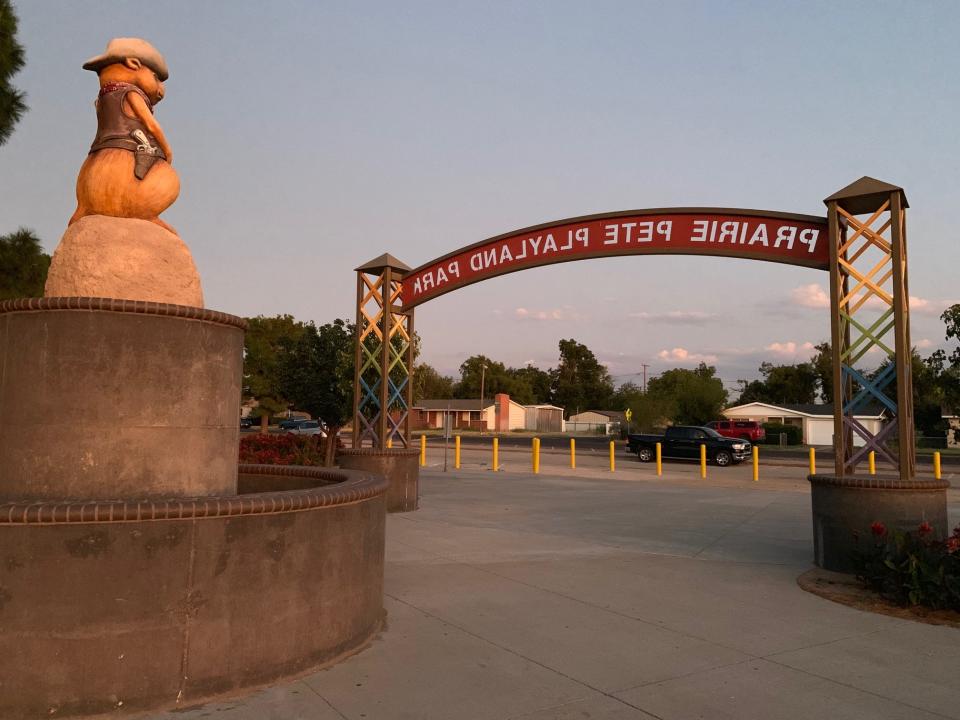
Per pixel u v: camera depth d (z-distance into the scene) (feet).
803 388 294.66
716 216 32.78
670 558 30.53
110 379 15.20
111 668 13.16
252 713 13.46
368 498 17.97
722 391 207.41
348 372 59.62
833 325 28.86
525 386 368.48
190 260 18.65
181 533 13.85
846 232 30.14
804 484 67.82
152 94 19.27
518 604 22.22
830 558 27.22
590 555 30.78
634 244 35.27
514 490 57.26
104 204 18.03
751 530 38.86
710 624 20.35
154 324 15.71
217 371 16.93
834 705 14.49
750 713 14.02
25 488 14.93
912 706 14.49
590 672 16.20
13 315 15.47
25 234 46.93
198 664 13.92
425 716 13.56
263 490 26.30
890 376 28.09
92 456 15.01
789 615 21.43
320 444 63.41
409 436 45.62
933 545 23.18
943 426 180.34
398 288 46.03
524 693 14.84
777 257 31.14
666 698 14.73
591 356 411.95
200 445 16.40
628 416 186.09
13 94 42.86
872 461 56.49
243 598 14.51
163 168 18.63
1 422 15.42
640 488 60.95
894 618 21.18
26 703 12.77
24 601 12.90
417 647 17.67
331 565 16.38
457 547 31.89
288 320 170.91
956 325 132.57
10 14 42.78
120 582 13.32
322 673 15.67
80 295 17.13
